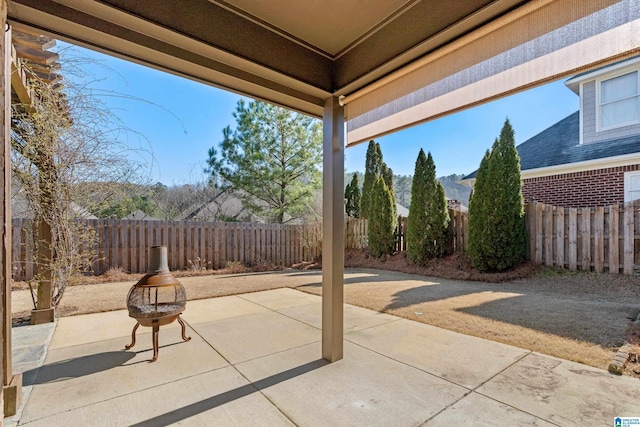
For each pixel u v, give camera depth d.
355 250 11.89
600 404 2.27
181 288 3.61
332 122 3.17
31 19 1.94
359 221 11.88
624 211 6.36
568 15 1.76
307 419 2.14
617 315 4.29
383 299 5.54
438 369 2.85
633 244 6.23
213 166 12.85
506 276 7.15
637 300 5.15
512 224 7.43
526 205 7.72
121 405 2.32
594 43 1.67
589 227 6.77
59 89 4.19
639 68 7.97
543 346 3.32
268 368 2.91
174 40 2.24
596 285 6.05
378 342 3.52
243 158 12.40
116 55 2.29
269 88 2.86
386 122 2.81
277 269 9.91
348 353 3.23
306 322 4.35
